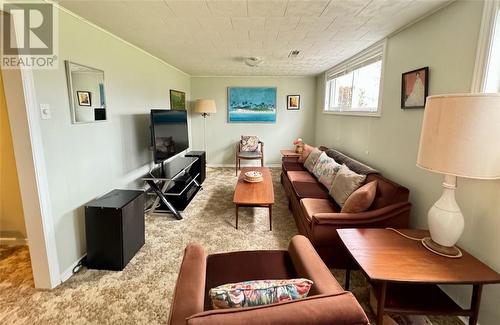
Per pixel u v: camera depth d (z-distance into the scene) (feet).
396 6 6.62
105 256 7.34
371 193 7.41
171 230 9.84
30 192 6.14
